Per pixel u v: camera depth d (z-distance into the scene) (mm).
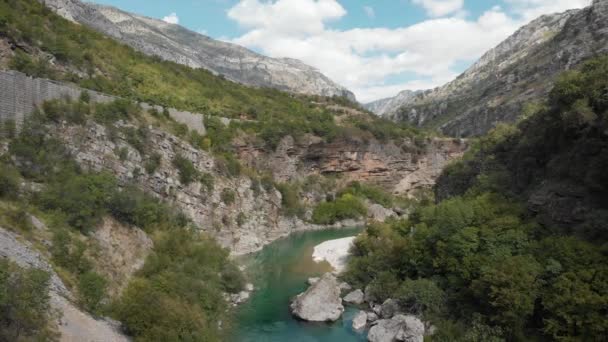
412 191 134375
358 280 52625
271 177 93250
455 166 78750
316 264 64250
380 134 129125
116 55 85562
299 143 105688
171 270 39750
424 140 137500
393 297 43781
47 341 21984
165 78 91562
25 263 25875
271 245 77875
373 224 66938
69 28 76812
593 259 32125
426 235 47562
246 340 37469
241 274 50938
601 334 28094
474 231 42031
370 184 125688
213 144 76938
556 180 42375
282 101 130500
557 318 30844
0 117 37625
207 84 107812
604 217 34688
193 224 57938
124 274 35500
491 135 69312
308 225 98062
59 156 41469
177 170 60281
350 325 41375
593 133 37125
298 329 40250
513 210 44125
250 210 77438
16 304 21047
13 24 55375
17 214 30016
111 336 26578
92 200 37688
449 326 36688
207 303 37250
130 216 42500
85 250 33094
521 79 173375
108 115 51562
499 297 32938
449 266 41812
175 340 28375
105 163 47469
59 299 26219
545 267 34281
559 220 39156
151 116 64250
